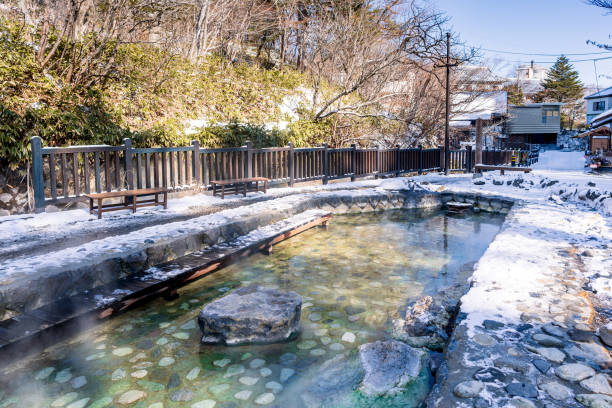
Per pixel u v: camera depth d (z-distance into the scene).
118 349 4.30
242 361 4.07
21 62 9.69
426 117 23.72
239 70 18.09
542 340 3.20
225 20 17.89
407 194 13.11
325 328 4.84
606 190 10.05
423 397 3.34
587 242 6.21
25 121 8.48
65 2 10.93
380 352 4.03
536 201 10.77
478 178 15.29
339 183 15.20
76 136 9.41
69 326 4.18
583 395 2.52
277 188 13.29
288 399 3.43
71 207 9.09
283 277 6.71
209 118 13.92
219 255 6.32
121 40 12.05
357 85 17.23
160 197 10.42
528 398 2.52
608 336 3.26
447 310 4.88
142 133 10.72
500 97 35.25
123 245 5.77
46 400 3.40
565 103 76.12
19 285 4.19
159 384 3.67
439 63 23.94
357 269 7.14
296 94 19.00
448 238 9.41
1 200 8.24
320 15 19.98
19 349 3.87
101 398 3.45
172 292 5.59
